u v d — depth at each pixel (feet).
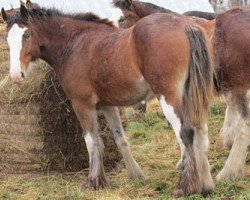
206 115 17.53
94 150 20.57
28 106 23.45
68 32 21.22
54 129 23.65
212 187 18.25
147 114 34.12
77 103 20.66
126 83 18.70
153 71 17.44
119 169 23.81
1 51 23.81
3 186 21.76
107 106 21.18
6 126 23.76
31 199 19.81
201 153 17.85
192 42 17.34
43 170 23.97
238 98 20.84
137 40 17.87
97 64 19.52
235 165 20.85
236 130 20.94
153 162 24.07
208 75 17.42
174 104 17.28
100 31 20.66
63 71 20.99
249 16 20.71
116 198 18.97
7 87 23.38
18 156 23.88
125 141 21.76
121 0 30.81
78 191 20.13
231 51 20.59
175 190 18.29
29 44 20.76
